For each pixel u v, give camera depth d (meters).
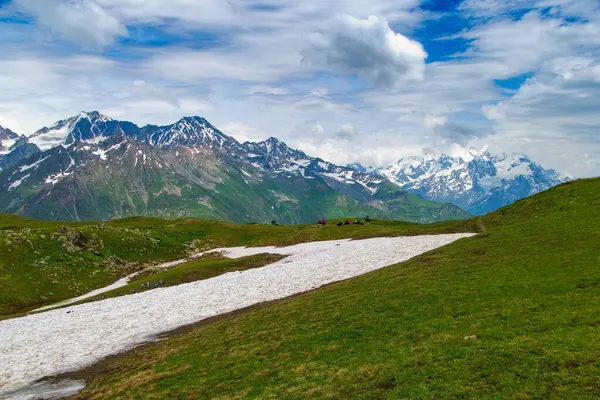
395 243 92.56
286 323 43.44
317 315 43.62
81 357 46.75
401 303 41.28
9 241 120.75
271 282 71.06
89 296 97.56
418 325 35.19
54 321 65.62
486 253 54.12
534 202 85.12
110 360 45.09
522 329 29.98
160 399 32.25
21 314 83.00
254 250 137.12
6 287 100.19
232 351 39.22
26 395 38.06
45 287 106.12
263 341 39.91
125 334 53.28
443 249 65.00
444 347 29.83
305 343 36.94
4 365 46.38
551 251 48.34
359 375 28.83
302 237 147.00
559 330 28.50
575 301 33.06
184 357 40.56
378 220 199.38
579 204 71.06
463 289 41.44
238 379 33.03
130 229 166.12
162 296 74.38
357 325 38.16
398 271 56.22
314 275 71.12
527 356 26.00
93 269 124.00
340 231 147.75
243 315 52.16
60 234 135.00
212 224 198.38
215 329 47.97
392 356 30.53
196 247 166.50
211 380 33.78
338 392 27.27
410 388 25.52
